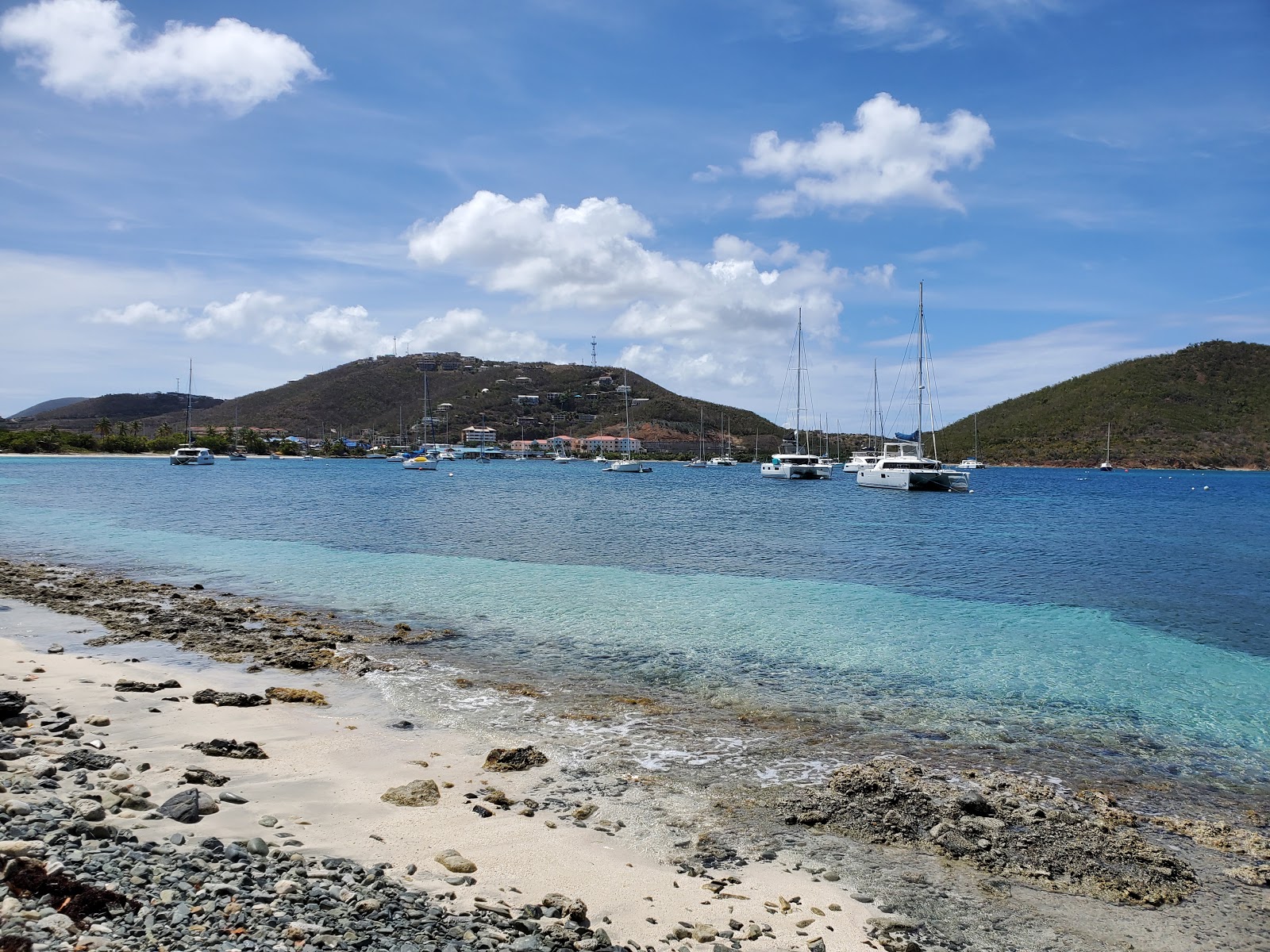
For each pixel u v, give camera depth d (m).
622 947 5.72
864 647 16.59
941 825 8.17
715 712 12.16
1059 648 16.72
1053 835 8.09
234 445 184.12
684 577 25.16
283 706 11.59
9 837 6.14
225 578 24.09
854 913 6.56
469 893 6.31
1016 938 6.37
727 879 7.02
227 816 7.38
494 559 28.44
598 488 87.00
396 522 42.31
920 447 88.69
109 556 28.42
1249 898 7.12
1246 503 70.06
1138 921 6.69
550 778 9.27
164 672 13.26
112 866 5.88
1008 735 11.52
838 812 8.46
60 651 14.41
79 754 8.45
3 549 30.00
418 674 13.90
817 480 111.50
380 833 7.36
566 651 15.76
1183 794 9.60
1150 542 37.16
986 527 44.53
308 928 5.32
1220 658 16.11
